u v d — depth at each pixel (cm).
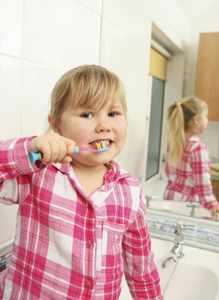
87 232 54
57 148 41
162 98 95
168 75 93
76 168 59
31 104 70
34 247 53
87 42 91
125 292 83
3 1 59
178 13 90
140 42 96
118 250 58
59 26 77
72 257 51
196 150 92
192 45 89
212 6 86
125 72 99
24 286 53
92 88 53
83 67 58
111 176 61
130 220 60
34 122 71
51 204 52
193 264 85
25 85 67
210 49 87
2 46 60
